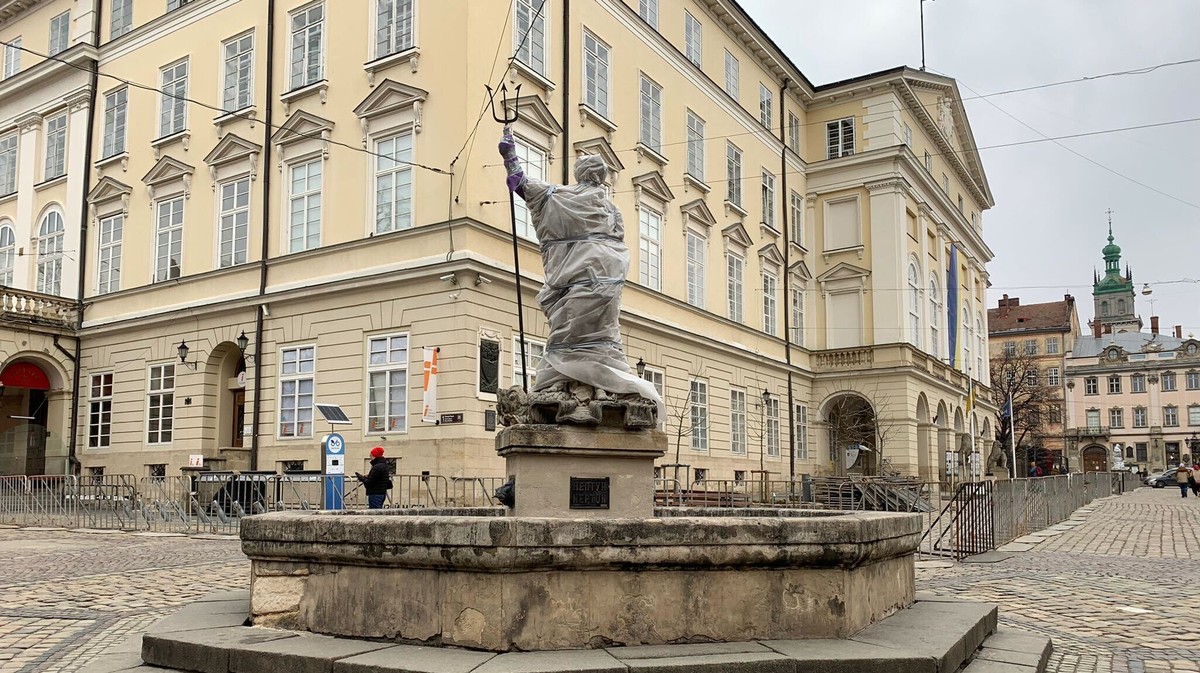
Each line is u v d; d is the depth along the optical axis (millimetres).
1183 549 18531
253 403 26594
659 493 26469
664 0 34500
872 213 44531
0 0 35875
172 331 29266
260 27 28297
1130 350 119500
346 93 26141
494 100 24656
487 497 22797
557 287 8906
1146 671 7430
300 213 26875
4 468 31047
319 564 6953
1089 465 115312
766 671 5961
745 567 6625
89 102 32969
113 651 7480
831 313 45406
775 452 40344
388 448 23828
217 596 9047
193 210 29344
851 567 6926
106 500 23188
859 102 45375
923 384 45312
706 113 36719
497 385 23906
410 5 25266
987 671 6773
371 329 24734
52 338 31281
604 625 6309
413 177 24500
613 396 8477
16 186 35625
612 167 29594
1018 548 18531
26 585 12164
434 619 6332
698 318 34625
